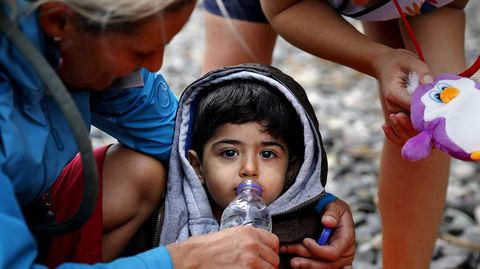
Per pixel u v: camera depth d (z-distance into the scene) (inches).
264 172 90.7
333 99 218.4
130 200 91.6
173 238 92.7
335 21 91.1
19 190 75.9
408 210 106.7
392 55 85.4
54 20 69.2
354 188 158.1
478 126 75.5
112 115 90.6
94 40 69.9
